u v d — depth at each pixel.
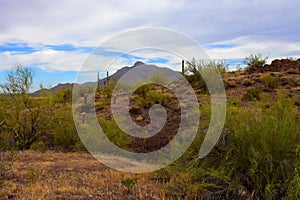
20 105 15.20
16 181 7.59
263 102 7.67
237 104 7.66
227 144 6.96
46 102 15.90
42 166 9.54
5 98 15.27
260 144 6.52
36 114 15.22
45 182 7.45
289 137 6.37
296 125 6.66
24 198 6.05
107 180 7.87
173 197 6.64
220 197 6.57
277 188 6.04
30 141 15.05
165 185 7.04
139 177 8.16
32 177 7.35
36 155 11.66
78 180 7.79
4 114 14.52
